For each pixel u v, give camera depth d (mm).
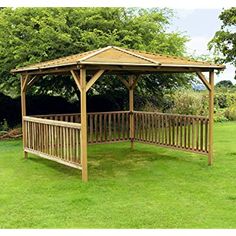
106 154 10469
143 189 6938
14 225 5254
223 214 5621
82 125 7438
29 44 13133
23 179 7750
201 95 18875
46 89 15734
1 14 13695
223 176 7820
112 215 5609
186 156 9992
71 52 13289
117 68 7730
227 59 18578
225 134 13836
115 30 13055
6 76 14453
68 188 7047
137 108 16578
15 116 14805
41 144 9070
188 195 6543
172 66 8094
